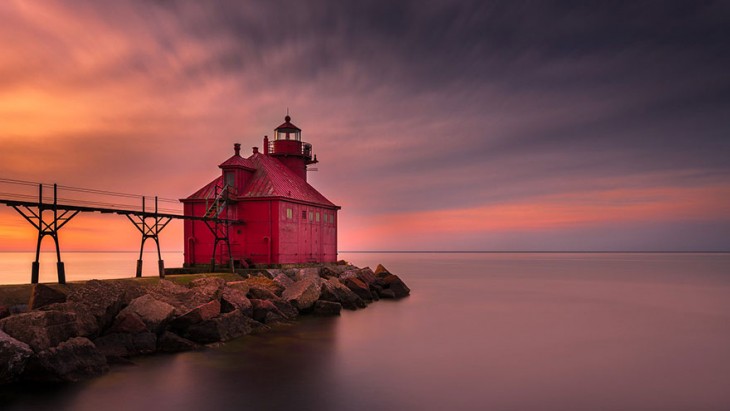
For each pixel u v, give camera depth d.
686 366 21.34
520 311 38.34
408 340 26.08
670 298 48.84
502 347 24.78
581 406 16.17
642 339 27.22
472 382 18.58
